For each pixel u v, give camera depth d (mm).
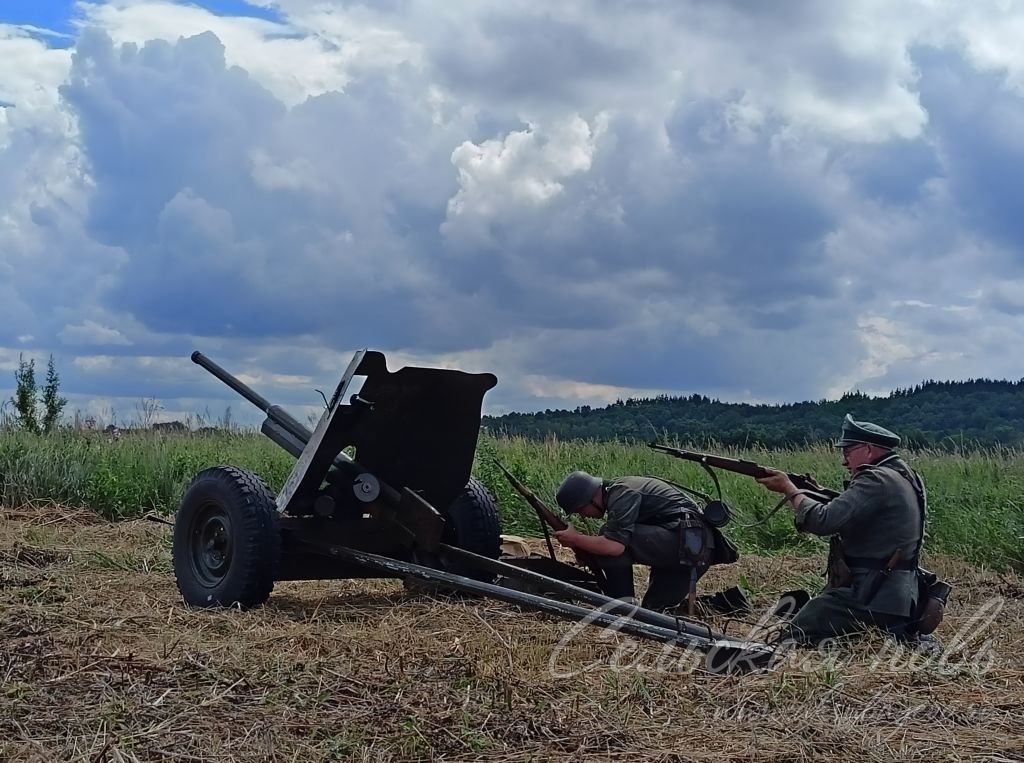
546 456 14820
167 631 6496
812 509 6812
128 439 15734
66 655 5574
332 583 8906
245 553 7387
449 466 8086
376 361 7469
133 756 4207
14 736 4465
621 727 4785
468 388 7832
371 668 5531
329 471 7945
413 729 4551
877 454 6941
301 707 4879
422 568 7297
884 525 6684
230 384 8945
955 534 11086
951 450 15438
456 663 5531
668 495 7660
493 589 6934
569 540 7730
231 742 4449
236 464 14195
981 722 5062
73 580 8125
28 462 13508
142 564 9109
